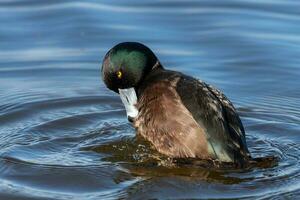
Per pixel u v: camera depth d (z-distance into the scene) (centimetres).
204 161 1074
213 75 1520
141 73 1185
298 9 1845
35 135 1229
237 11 1834
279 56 1598
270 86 1475
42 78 1514
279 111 1356
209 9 1850
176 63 1569
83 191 1036
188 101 1091
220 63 1571
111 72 1192
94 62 1580
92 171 1088
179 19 1786
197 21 1775
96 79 1510
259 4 1878
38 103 1380
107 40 1672
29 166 1104
